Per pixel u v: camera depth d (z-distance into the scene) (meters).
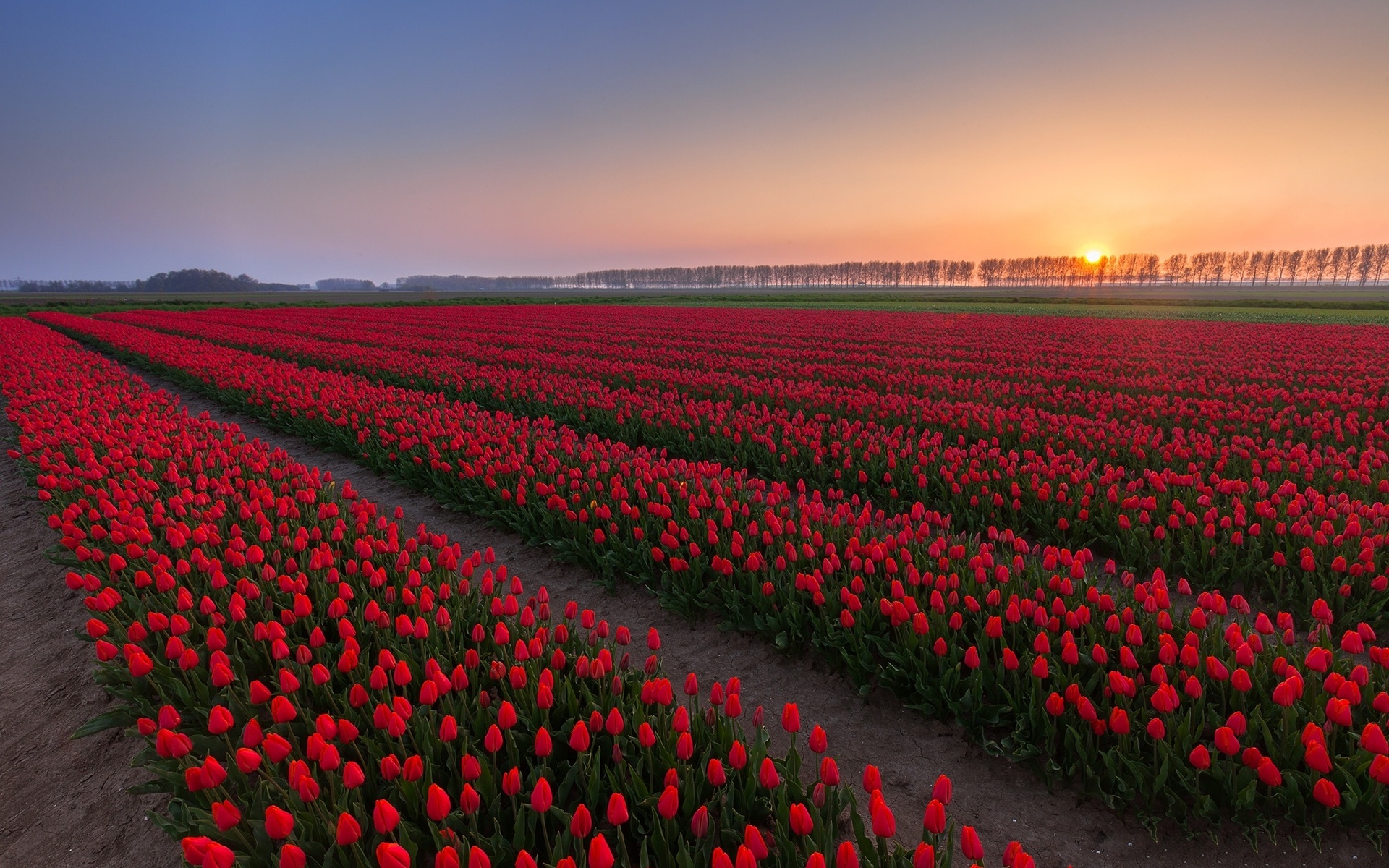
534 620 5.28
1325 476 9.23
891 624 5.92
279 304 83.69
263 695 4.13
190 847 3.03
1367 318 48.41
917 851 2.99
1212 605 5.05
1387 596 6.30
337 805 3.65
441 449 11.66
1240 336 32.50
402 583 6.38
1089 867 4.06
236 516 8.34
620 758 3.94
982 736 4.98
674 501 8.63
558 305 79.75
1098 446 11.33
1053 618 5.32
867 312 57.53
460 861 3.32
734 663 6.43
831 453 11.38
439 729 4.19
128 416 14.28
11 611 7.54
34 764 5.10
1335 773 4.02
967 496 9.29
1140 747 4.49
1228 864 4.01
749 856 2.86
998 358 25.06
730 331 39.28
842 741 5.31
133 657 4.60
